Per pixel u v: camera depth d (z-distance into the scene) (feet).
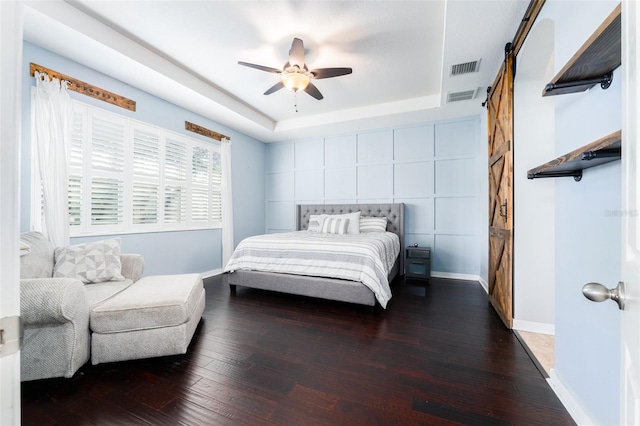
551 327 7.16
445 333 7.25
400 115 13.32
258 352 6.30
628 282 1.69
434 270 14.14
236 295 10.69
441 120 14.01
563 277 4.66
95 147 9.26
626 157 1.69
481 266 12.62
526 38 6.36
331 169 16.66
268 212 18.45
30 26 6.93
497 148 8.94
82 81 8.82
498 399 4.65
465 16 6.47
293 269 9.87
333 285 9.16
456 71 9.05
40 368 5.06
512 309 7.52
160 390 4.96
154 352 5.81
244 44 8.60
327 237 11.47
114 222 9.84
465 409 4.43
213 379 5.28
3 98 1.51
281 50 8.91
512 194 7.52
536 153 7.25
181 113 12.40
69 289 5.11
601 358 3.65
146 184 10.91
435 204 14.17
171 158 11.95
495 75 9.29
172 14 7.29
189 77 10.46
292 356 6.11
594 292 1.95
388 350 6.35
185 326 6.04
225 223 14.66
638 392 1.55
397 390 4.91
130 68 9.00
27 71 7.60
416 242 14.53
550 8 5.09
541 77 7.16
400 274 14.25
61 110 8.14
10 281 1.54
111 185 9.75
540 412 4.35
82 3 6.91
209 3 6.89
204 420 4.24
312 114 14.87
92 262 7.24
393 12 7.15
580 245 4.15
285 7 7.00
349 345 6.61
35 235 6.84
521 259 7.42
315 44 8.54
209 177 13.94
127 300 5.98
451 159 13.83
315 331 7.41
